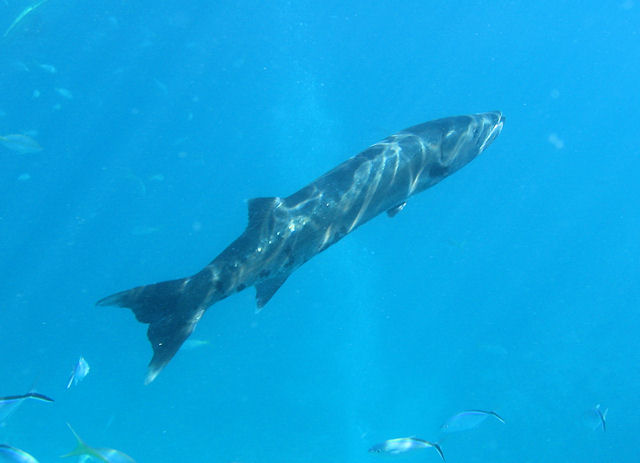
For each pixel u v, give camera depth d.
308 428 14.80
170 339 4.37
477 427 15.31
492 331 22.91
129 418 14.98
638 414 16.58
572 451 14.55
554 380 18.81
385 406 16.23
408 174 5.72
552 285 31.59
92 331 20.97
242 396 16.31
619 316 25.86
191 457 13.29
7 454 4.30
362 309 23.20
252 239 4.71
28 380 17.22
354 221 5.38
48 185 40.00
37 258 32.97
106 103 43.09
